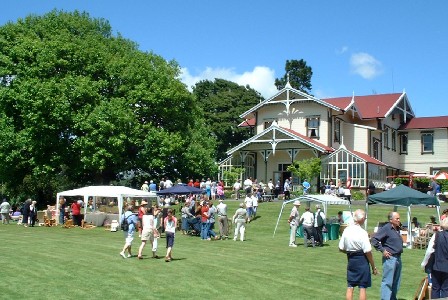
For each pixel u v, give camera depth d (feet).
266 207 127.03
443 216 67.56
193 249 73.72
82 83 132.77
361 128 171.94
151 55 160.15
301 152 163.02
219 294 42.78
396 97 188.34
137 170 156.87
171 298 40.98
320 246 79.20
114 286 45.44
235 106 243.19
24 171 151.74
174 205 140.36
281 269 56.13
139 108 146.41
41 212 130.93
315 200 87.97
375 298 42.39
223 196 146.10
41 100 127.44
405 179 166.20
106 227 111.24
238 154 167.73
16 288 43.73
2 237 87.04
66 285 45.47
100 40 156.76
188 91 159.84
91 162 131.23
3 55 139.64
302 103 169.07
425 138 191.62
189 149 158.61
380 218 109.70
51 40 142.51
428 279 36.81
